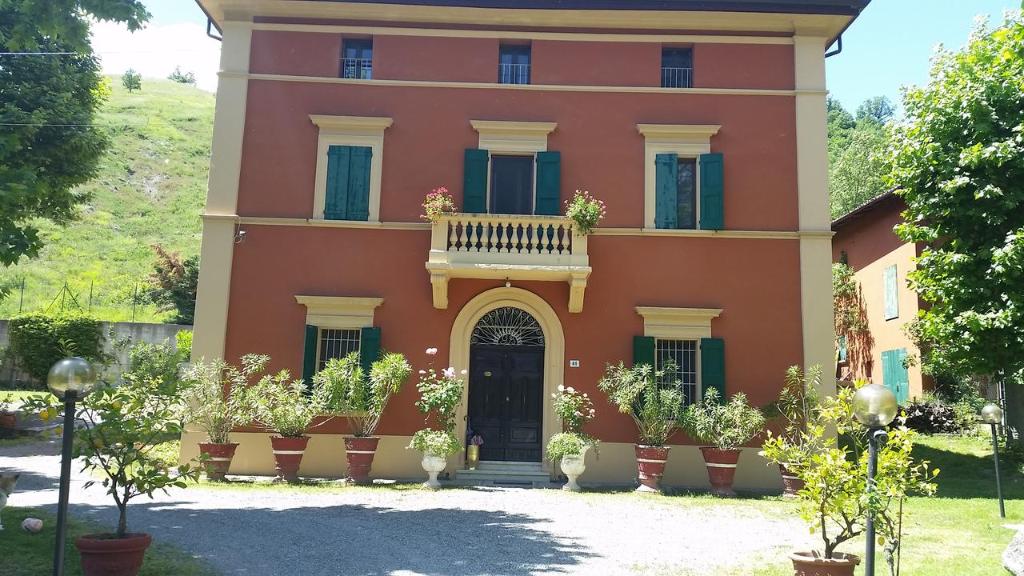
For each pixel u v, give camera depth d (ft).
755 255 46.75
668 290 46.44
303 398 43.32
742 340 45.91
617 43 48.75
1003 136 44.78
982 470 47.21
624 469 44.98
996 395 61.05
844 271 76.23
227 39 48.32
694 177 48.08
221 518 30.63
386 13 48.39
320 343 46.73
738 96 48.08
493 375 46.75
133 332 81.66
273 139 47.57
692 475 44.86
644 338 45.50
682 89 48.14
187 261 100.37
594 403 45.65
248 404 42.80
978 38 50.16
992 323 43.19
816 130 47.67
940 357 50.72
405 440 45.21
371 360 45.06
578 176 47.44
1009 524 31.83
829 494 19.07
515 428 46.32
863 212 71.77
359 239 46.83
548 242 45.24
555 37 48.73
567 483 42.52
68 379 18.28
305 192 47.21
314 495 37.55
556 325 46.19
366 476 42.57
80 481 39.17
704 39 48.60
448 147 47.78
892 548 18.99
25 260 113.50
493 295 46.47
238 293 46.14
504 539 27.81
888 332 68.44
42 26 30.04
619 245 46.80
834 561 18.88
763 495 41.70
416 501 36.19
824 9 47.21
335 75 48.42
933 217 48.14
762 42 48.55
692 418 42.75
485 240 44.80
